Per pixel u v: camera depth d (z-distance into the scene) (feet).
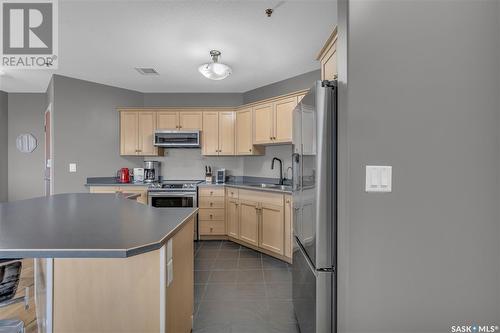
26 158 15.78
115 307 3.99
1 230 4.10
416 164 3.85
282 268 9.71
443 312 3.86
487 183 3.85
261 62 11.02
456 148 3.85
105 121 14.17
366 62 3.82
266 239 11.06
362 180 3.83
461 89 3.86
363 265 3.86
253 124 12.96
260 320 6.49
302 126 5.65
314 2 7.07
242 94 15.42
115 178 14.52
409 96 3.85
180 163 15.38
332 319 4.57
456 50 3.87
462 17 3.88
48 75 12.84
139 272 4.01
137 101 15.25
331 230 4.56
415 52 3.85
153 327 4.00
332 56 5.95
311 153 4.88
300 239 5.86
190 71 12.17
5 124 15.53
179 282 4.90
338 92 4.30
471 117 3.86
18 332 4.97
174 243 4.63
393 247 3.86
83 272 3.97
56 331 3.92
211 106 15.43
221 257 10.84
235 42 9.32
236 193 12.59
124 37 8.97
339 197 4.28
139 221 4.77
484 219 3.85
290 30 8.49
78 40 9.18
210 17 7.78
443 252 3.85
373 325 3.87
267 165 13.87
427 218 3.85
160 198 12.96
